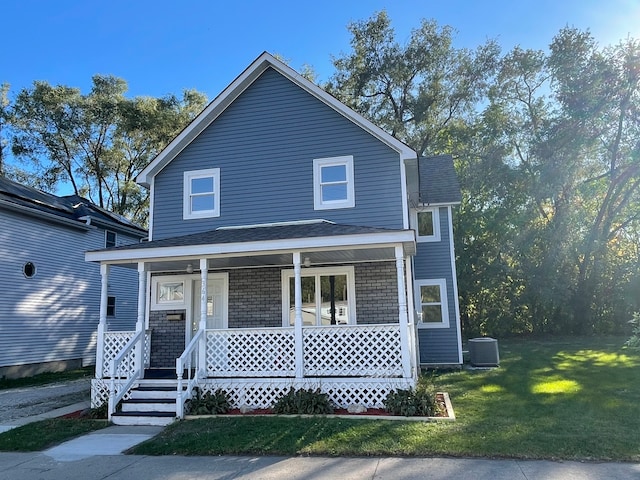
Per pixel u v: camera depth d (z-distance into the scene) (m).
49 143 32.00
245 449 6.37
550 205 26.66
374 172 11.73
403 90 32.41
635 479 4.92
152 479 5.42
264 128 12.52
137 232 22.58
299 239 9.23
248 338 9.48
